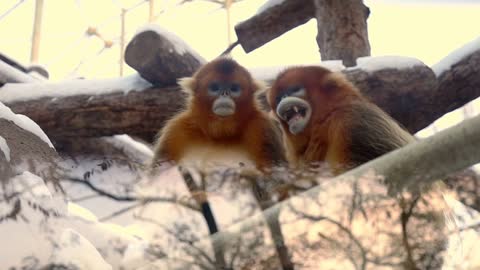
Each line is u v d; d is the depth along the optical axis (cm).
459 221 209
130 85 509
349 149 345
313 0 620
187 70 486
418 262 183
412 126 471
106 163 227
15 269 233
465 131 157
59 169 245
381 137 347
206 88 400
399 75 462
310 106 377
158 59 477
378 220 178
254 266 184
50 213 249
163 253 194
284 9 629
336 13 588
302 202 183
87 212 277
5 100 515
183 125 391
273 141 385
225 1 820
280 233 183
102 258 254
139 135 507
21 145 284
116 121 501
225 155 363
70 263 241
